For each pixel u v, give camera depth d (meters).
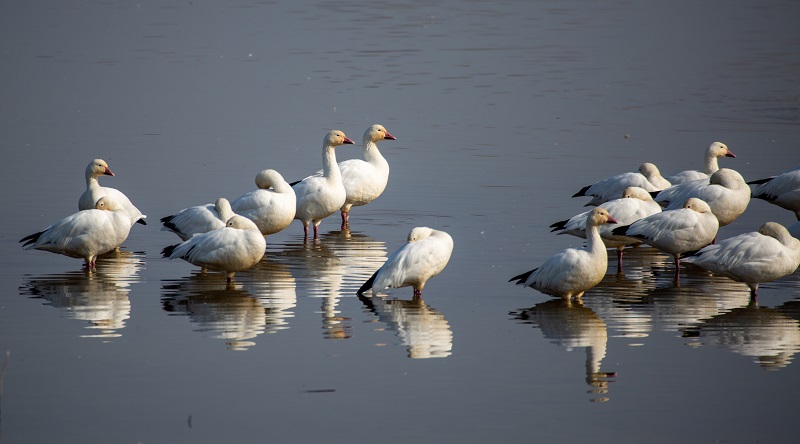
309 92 33.28
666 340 12.48
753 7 52.78
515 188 21.69
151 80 35.44
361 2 55.66
